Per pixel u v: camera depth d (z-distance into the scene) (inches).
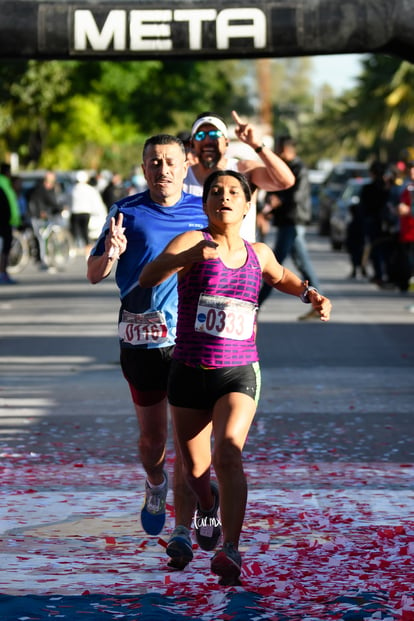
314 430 742.5
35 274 2197.3
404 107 4439.0
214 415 441.7
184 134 888.9
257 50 932.0
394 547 490.9
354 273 2075.5
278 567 463.8
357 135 6166.3
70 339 1213.1
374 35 937.5
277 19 927.7
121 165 5359.3
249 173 604.7
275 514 546.0
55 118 3762.3
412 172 1694.1
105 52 934.4
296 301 1660.9
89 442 709.9
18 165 4109.3
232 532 429.7
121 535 517.7
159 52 931.3
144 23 927.7
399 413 800.3
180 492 475.8
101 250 500.4
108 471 635.5
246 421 439.2
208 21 927.0
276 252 1302.9
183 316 449.7
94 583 449.4
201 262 444.8
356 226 2054.6
